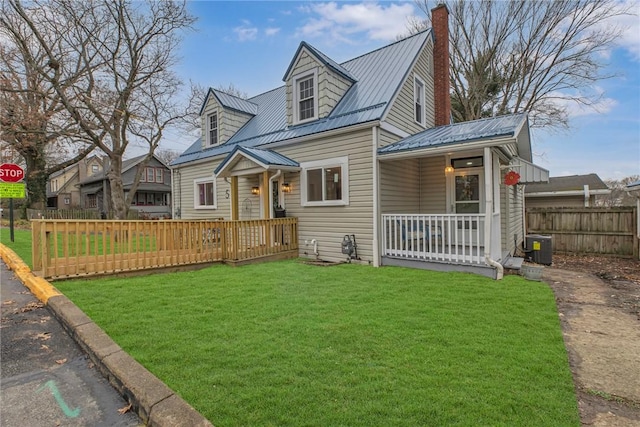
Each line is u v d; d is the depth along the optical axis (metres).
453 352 3.19
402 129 9.09
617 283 6.68
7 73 13.29
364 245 8.30
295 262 8.58
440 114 11.08
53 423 2.19
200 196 13.86
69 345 3.36
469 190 9.25
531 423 2.20
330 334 3.60
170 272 7.02
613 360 3.22
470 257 6.96
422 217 7.59
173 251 7.14
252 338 3.48
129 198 14.61
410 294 5.32
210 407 2.29
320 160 9.15
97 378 2.75
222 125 12.86
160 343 3.31
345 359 3.03
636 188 9.58
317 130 9.07
